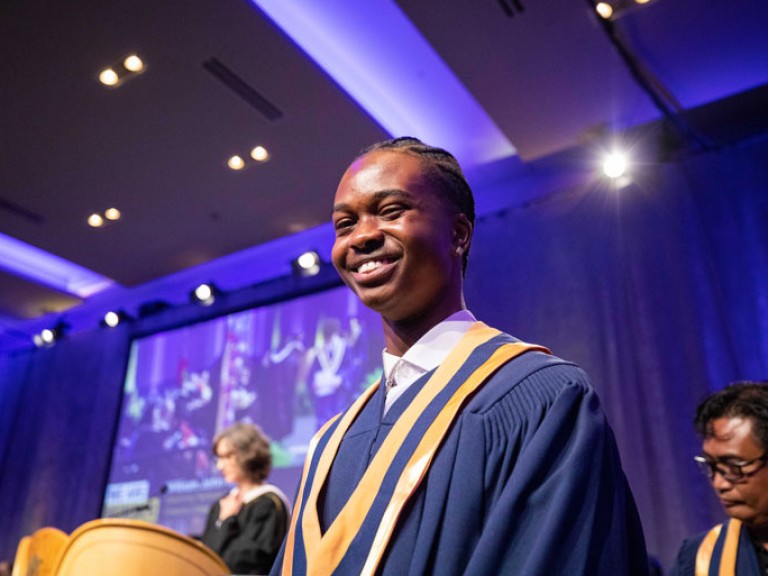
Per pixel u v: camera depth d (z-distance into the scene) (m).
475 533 0.70
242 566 3.23
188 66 4.25
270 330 6.82
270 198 5.65
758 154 4.69
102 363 8.03
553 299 5.08
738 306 4.37
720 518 3.99
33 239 6.23
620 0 3.85
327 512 0.85
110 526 1.52
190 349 7.36
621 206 5.06
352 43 4.55
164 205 5.77
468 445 0.75
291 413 6.27
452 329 0.93
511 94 4.47
